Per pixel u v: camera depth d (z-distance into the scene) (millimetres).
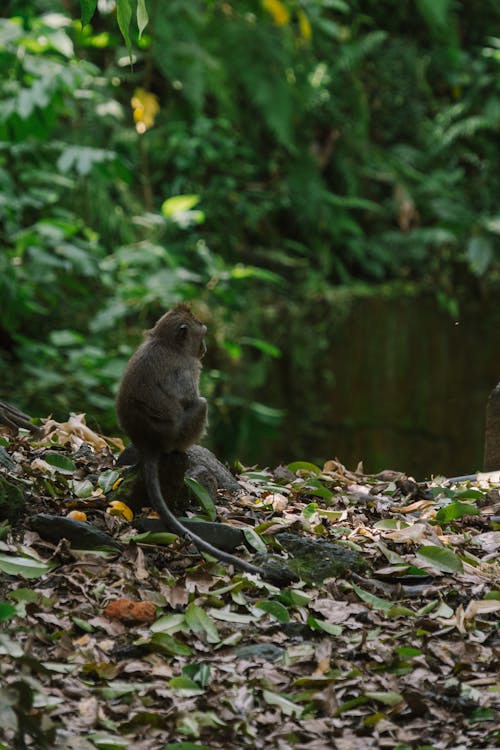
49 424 7379
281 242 17359
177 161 16312
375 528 6176
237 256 16531
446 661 4711
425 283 17328
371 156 18141
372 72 18812
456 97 19484
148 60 15578
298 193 16875
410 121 18969
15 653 4441
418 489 7129
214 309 14945
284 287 16297
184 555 5523
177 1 15352
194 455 6605
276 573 5391
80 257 12438
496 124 18250
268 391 15180
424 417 16266
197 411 5820
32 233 12430
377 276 17547
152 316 14586
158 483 5621
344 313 16062
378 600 5258
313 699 4355
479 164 19281
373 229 18156
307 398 15547
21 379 12805
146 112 14406
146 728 4109
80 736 3979
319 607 5152
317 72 17312
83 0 4816
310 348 15672
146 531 5680
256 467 7664
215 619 4980
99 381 12391
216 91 15953
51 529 5473
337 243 17609
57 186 14289
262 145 17781
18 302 12102
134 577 5246
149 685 4414
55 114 11727
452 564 5641
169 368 5727
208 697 4367
